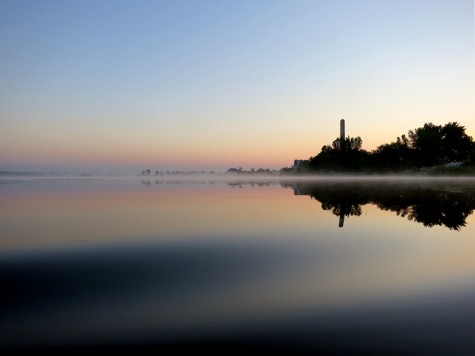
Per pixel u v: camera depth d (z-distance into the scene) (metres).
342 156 114.25
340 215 14.36
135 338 4.35
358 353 4.00
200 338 4.36
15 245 8.77
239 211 15.77
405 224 12.06
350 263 7.36
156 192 30.36
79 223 12.29
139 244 8.91
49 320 4.75
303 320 4.82
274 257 7.74
